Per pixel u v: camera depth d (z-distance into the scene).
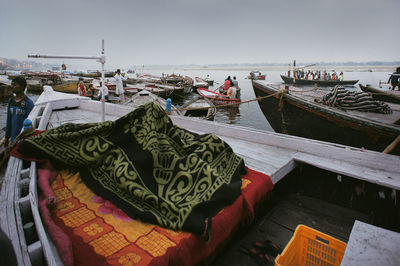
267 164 3.11
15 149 2.60
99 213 1.95
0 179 2.52
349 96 8.85
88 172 2.46
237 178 2.53
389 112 8.71
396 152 6.03
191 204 1.92
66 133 2.51
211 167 2.43
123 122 2.69
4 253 0.60
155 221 1.83
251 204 2.33
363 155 3.10
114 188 2.22
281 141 3.77
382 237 1.22
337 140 7.55
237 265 2.18
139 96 13.79
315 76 35.16
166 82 27.25
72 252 1.50
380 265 1.06
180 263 1.62
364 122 6.55
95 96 15.52
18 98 3.78
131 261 1.50
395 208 2.69
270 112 10.05
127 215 1.94
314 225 2.78
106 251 1.56
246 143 3.99
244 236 2.57
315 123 7.91
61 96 6.46
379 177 2.78
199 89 17.50
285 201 3.27
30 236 1.61
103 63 4.14
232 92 16.27
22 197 2.00
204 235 1.73
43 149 2.45
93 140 2.54
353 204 3.05
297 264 2.11
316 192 3.34
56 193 2.18
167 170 2.31
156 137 2.47
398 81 17.61
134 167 2.25
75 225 1.79
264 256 2.25
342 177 3.12
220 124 4.48
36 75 29.73
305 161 3.25
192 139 2.94
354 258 1.10
